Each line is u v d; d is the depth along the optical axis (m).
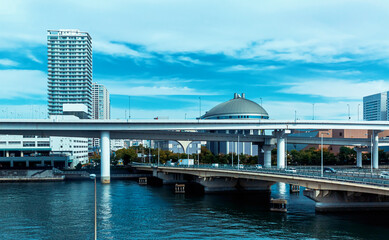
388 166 177.62
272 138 175.12
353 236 57.22
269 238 57.22
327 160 193.25
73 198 99.25
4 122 130.75
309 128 145.75
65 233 61.41
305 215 73.56
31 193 109.44
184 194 110.88
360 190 62.69
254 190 116.44
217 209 83.31
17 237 59.00
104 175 139.00
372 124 151.00
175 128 139.50
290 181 81.31
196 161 194.50
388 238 56.00
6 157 187.75
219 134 167.88
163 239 57.44
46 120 131.75
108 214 77.12
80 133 144.12
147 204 90.38
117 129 136.88
